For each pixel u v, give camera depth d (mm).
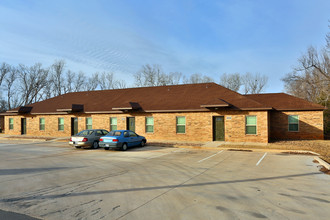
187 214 4863
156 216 4766
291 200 5742
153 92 26625
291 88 39344
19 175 8570
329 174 8648
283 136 21891
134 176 8375
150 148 17094
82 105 25625
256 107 18625
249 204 5457
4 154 14266
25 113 28438
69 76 54500
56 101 29875
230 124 19609
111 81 56719
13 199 5871
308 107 21125
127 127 23531
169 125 21703
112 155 13773
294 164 10734
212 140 20125
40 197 6023
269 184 7250
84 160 11984
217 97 21766
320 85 21734
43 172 9094
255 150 15414
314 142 18641
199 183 7371
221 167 10055
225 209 5141
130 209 5156
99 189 6727
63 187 6945
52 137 25453
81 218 4676
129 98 26062
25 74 49750
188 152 14961
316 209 5141
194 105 21172
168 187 6914
